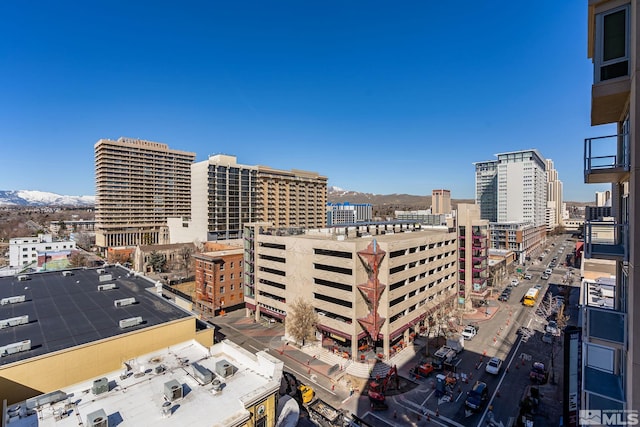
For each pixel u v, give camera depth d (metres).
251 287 66.50
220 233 140.88
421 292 57.19
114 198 160.62
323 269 51.28
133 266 120.25
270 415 24.00
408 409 36.78
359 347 50.22
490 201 192.50
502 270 96.06
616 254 12.40
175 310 39.81
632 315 10.79
